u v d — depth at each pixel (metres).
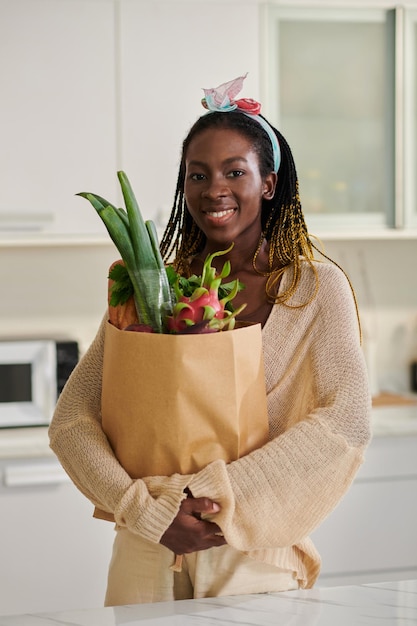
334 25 3.01
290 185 1.44
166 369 1.15
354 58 3.04
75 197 2.88
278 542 1.22
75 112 2.86
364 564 2.87
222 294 1.26
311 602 1.10
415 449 2.90
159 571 1.31
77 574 2.74
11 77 2.81
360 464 1.24
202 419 1.17
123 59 2.87
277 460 1.20
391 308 3.56
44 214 2.86
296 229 1.43
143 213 2.92
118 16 2.86
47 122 2.85
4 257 3.28
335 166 3.07
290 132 3.02
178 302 1.20
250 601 1.11
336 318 1.33
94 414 1.35
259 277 1.40
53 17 2.82
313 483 1.21
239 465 1.19
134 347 1.16
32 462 2.71
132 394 1.18
